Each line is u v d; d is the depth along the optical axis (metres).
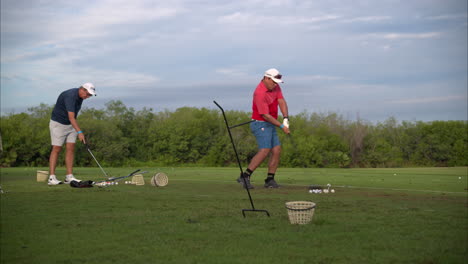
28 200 5.84
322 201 5.88
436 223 4.03
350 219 4.25
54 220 4.16
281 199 6.12
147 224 3.94
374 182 9.98
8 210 4.84
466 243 3.17
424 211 4.85
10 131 33.34
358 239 3.30
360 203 5.64
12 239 3.30
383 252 2.90
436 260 2.71
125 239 3.29
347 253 2.88
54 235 3.45
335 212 4.76
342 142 38.84
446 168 20.28
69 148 9.20
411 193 7.23
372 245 3.11
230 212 4.73
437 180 10.72
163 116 42.31
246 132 40.41
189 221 4.10
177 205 5.34
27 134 34.00
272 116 8.47
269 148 8.30
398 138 39.84
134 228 3.74
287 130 8.27
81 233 3.52
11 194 6.67
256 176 12.85
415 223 4.02
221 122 40.91
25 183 9.19
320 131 39.47
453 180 10.62
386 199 6.19
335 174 14.03
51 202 5.62
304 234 3.48
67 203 5.51
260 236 3.40
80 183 8.09
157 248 3.00
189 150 40.34
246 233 3.52
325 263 2.64
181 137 39.22
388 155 38.88
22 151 34.00
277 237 3.36
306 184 9.46
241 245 3.09
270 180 8.46
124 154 38.47
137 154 40.03
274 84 8.25
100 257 2.77
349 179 11.33
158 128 40.25
